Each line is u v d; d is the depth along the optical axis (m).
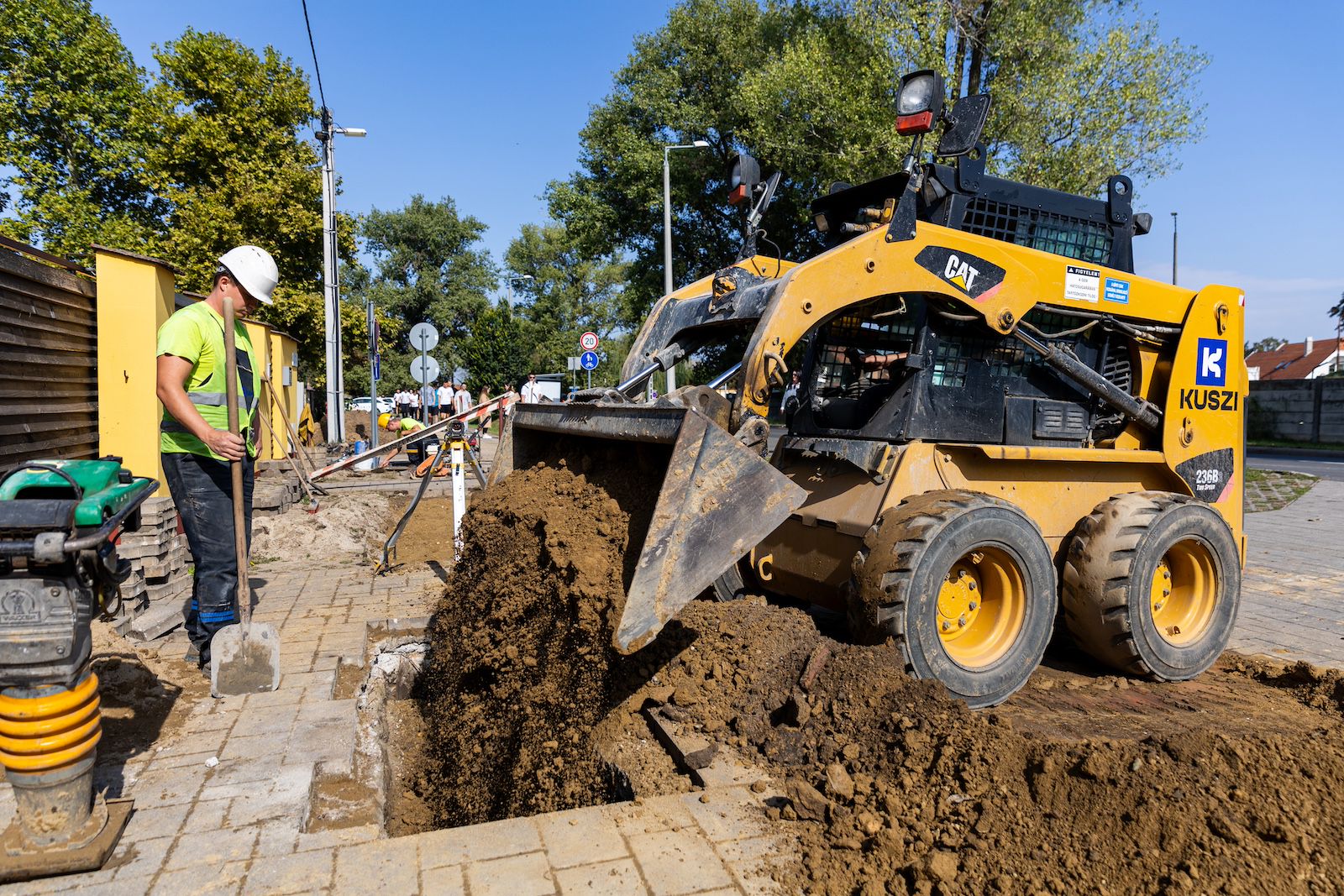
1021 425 4.78
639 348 5.10
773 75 19.25
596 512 3.65
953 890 2.47
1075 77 15.55
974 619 4.19
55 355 5.45
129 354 6.06
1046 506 4.70
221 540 4.29
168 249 23.50
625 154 28.89
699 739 3.45
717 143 28.31
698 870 2.58
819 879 2.53
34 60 24.91
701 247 30.62
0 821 2.81
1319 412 28.45
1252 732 3.60
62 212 23.56
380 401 38.09
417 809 3.82
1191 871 2.45
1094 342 5.11
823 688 3.63
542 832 2.79
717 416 3.71
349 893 2.44
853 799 2.96
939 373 4.52
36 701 2.49
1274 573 7.75
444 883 2.49
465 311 57.03
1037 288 4.57
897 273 4.12
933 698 3.38
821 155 18.66
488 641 3.92
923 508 3.94
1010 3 15.67
